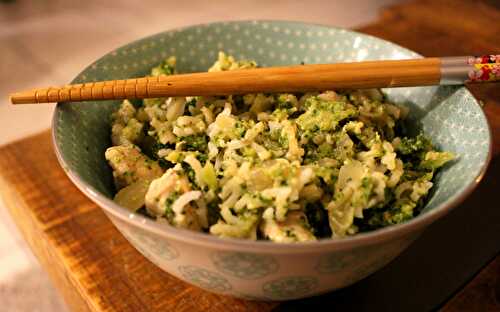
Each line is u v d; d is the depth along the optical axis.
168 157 0.25
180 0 0.67
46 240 0.28
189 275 0.22
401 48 0.29
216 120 0.26
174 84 0.26
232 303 0.24
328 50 0.31
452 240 0.26
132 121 0.28
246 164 0.23
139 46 0.30
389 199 0.24
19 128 0.43
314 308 0.24
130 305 0.24
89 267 0.26
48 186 0.31
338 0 0.66
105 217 0.29
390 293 0.24
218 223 0.22
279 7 0.64
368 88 0.26
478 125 0.24
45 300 0.30
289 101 0.27
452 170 0.24
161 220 0.23
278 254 0.19
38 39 0.57
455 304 0.24
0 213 0.36
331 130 0.25
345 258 0.20
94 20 0.62
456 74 0.25
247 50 0.32
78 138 0.25
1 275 0.31
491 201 0.28
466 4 0.45
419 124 0.28
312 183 0.23
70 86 0.25
